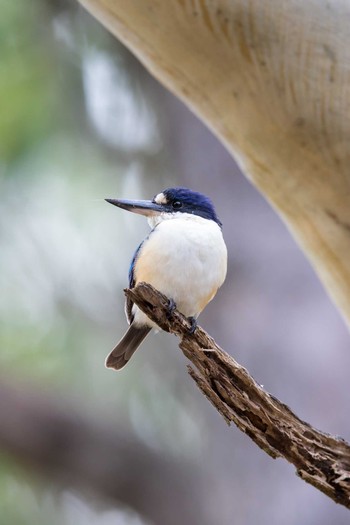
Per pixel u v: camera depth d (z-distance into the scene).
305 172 7.13
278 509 11.50
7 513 14.07
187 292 7.82
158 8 6.72
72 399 13.09
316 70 6.67
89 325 14.34
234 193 12.49
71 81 13.84
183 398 13.79
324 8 6.54
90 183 14.38
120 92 13.78
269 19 6.56
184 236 7.78
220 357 5.73
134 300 6.70
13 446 12.67
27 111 13.84
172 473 12.52
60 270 14.35
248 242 12.19
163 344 13.87
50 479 12.73
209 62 6.93
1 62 13.73
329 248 7.45
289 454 5.68
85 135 14.05
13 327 14.35
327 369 11.59
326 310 11.82
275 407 5.68
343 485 5.63
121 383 14.05
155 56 7.13
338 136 6.87
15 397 12.76
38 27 13.66
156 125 13.56
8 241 14.35
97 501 13.48
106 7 6.95
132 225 14.62
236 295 12.07
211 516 11.95
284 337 11.80
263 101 6.92
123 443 12.70
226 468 12.07
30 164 14.05
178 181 13.08
